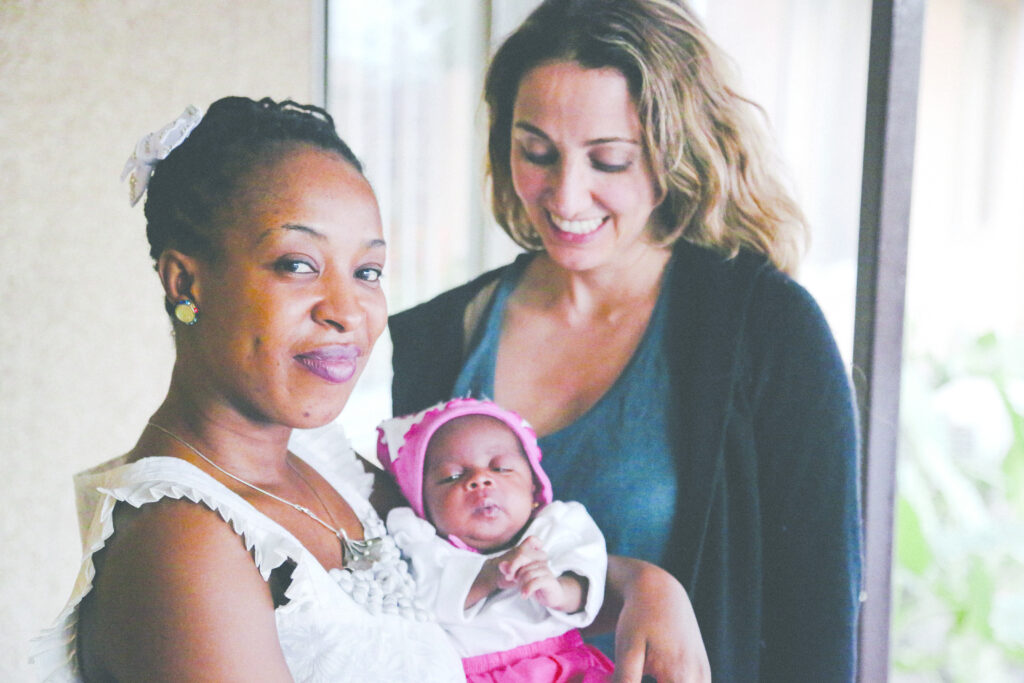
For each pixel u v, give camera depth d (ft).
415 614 2.96
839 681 4.08
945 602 8.65
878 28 4.27
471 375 4.42
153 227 2.70
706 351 4.05
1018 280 9.68
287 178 2.57
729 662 4.09
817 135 4.52
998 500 9.12
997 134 9.60
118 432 5.45
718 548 4.03
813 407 4.03
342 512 3.15
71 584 5.32
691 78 3.99
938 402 9.11
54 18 5.01
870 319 4.32
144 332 5.49
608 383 4.23
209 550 2.40
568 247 4.14
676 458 4.08
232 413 2.74
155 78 5.31
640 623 3.45
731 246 4.20
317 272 2.61
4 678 5.17
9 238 5.00
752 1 4.45
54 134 5.07
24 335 5.07
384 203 5.67
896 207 4.31
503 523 3.69
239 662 2.35
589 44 3.95
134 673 2.35
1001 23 9.60
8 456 5.09
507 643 3.53
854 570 4.09
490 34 5.21
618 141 4.00
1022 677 8.34
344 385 2.68
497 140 4.35
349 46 5.68
